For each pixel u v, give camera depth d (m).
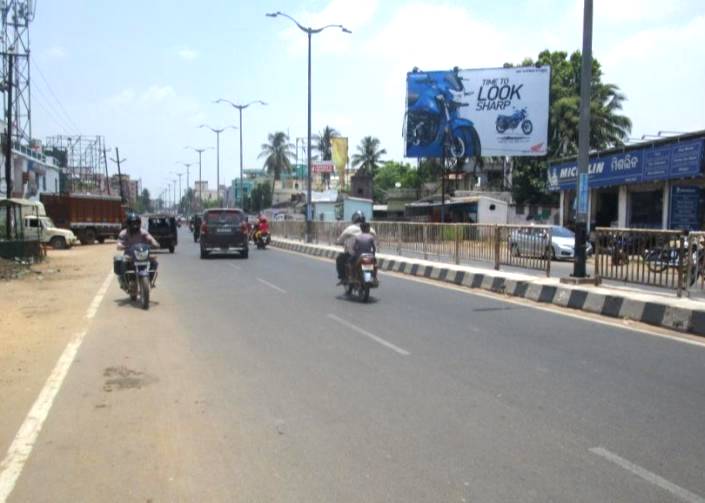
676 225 26.69
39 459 4.82
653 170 27.31
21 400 6.38
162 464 4.71
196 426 5.54
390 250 24.06
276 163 94.44
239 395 6.48
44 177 52.56
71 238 37.22
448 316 11.41
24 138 49.00
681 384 6.78
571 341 9.12
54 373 7.40
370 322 10.79
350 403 6.17
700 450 4.89
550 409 5.93
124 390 6.70
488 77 38.62
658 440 5.11
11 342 9.29
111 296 14.61
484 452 4.87
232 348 8.76
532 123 38.16
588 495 4.12
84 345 9.01
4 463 4.75
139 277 12.67
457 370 7.43
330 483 4.33
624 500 4.05
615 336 9.50
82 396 6.49
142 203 176.38
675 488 4.22
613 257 12.77
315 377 7.16
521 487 4.24
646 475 4.43
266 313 11.84
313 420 5.67
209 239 27.30
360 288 13.45
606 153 30.92
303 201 72.12
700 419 5.63
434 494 4.14
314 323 10.73
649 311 10.62
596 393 6.45
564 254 24.75
